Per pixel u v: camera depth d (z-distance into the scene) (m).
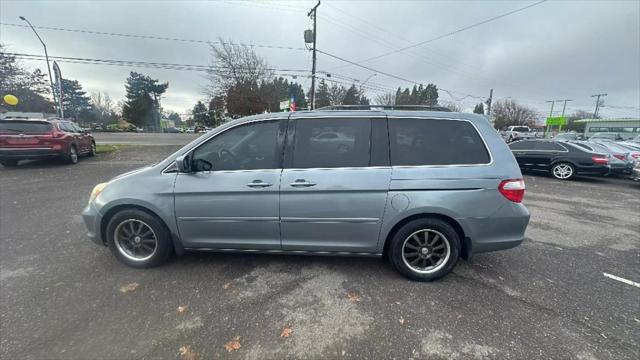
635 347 2.23
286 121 3.08
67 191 6.67
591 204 6.75
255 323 2.43
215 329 2.35
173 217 3.12
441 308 2.66
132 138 30.97
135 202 3.10
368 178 2.91
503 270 3.38
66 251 3.63
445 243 3.03
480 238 2.97
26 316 2.45
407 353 2.15
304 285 2.98
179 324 2.40
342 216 2.97
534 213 5.91
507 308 2.68
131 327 2.35
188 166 3.05
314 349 2.17
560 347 2.22
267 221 3.04
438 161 2.95
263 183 2.97
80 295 2.75
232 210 3.04
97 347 2.15
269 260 3.46
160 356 2.08
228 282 3.01
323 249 3.10
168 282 2.99
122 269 3.22
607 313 2.64
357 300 2.75
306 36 20.67
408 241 3.07
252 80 25.30
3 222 4.64
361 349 2.18
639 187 9.19
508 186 2.92
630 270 3.46
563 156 10.31
